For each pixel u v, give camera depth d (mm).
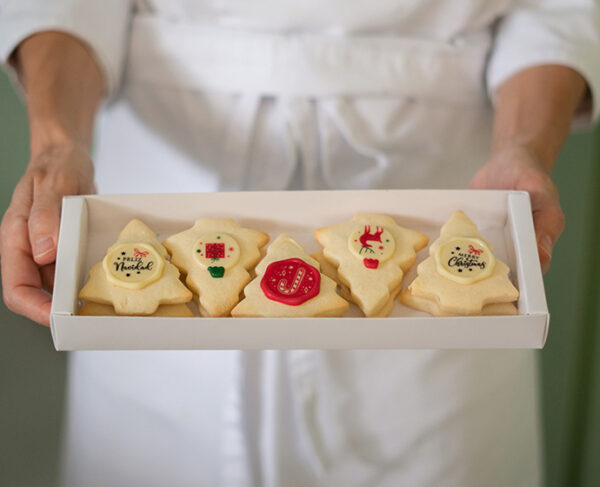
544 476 996
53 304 471
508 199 523
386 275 500
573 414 1023
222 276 499
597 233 1092
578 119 744
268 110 667
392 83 656
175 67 666
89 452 665
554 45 679
